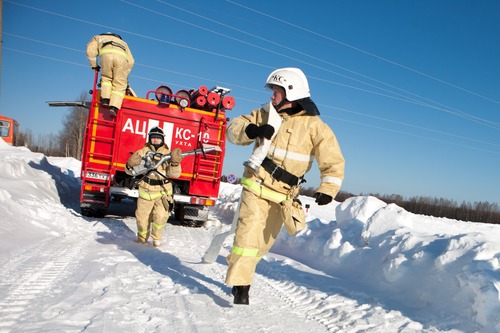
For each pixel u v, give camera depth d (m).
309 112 3.96
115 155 10.09
